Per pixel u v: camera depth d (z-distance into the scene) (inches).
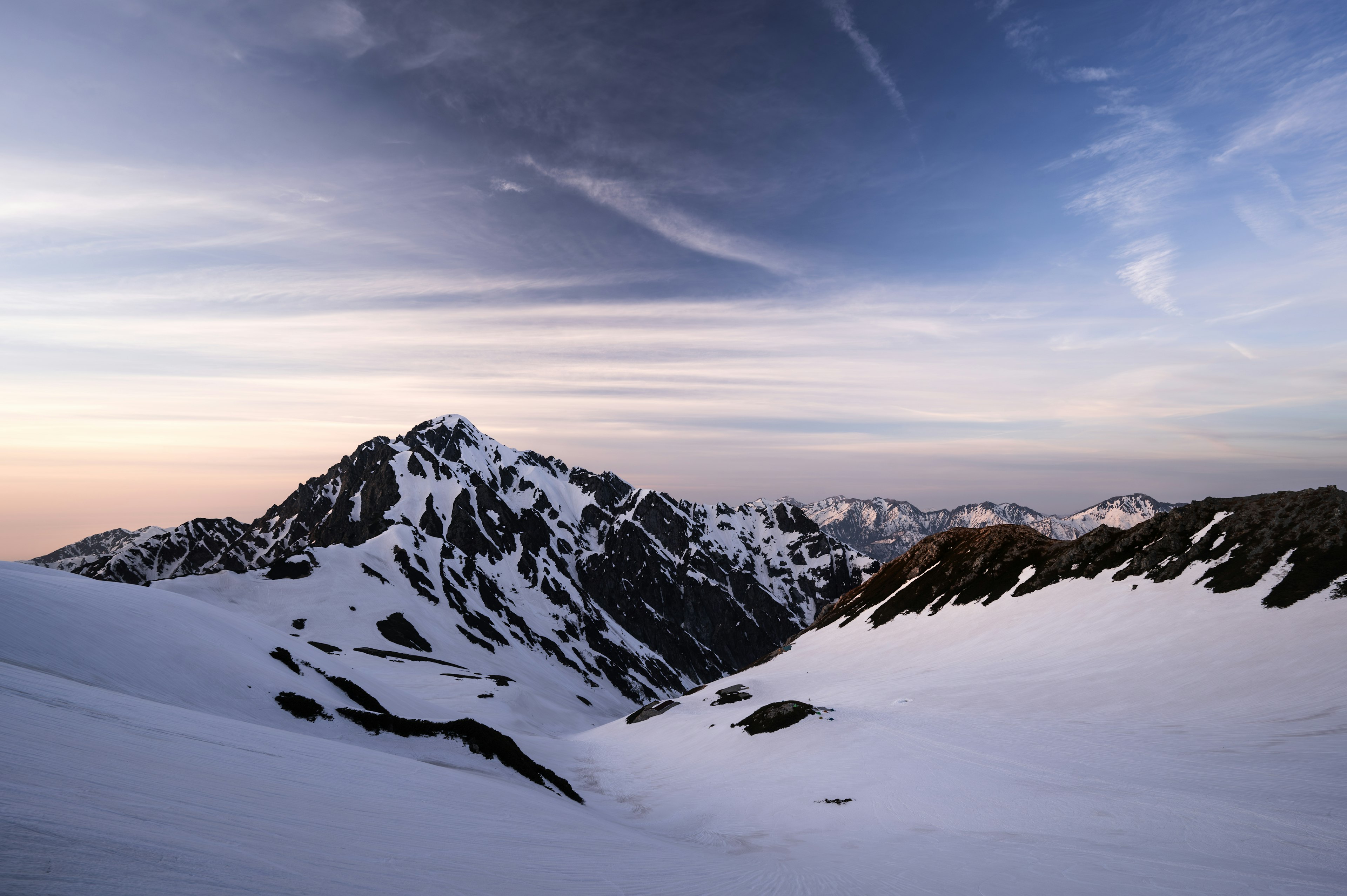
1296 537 2448.3
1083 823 959.6
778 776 1820.9
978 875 749.3
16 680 738.2
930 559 5007.4
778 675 3976.4
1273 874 661.3
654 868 731.4
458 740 1748.3
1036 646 2741.1
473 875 470.6
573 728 5098.4
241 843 373.7
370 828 535.8
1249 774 1097.4
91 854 273.9
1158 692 1845.5
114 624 1475.1
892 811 1269.7
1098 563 3321.9
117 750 535.5
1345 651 1729.8
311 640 6515.8
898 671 3154.5
